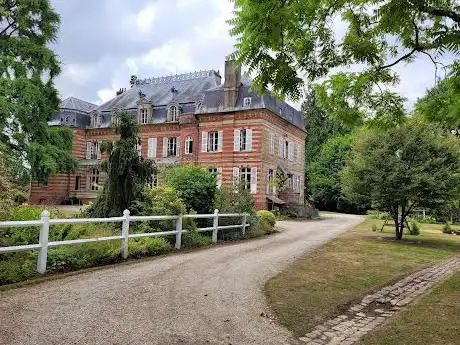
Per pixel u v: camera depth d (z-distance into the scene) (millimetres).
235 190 17875
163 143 39031
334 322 6000
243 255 11469
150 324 5367
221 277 8430
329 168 50594
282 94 4984
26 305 5902
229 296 6965
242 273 8922
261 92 5141
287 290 7559
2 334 4766
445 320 5938
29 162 22484
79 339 4730
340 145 50000
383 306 6988
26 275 7496
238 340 5020
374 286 8211
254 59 4762
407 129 15773
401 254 12656
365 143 16656
